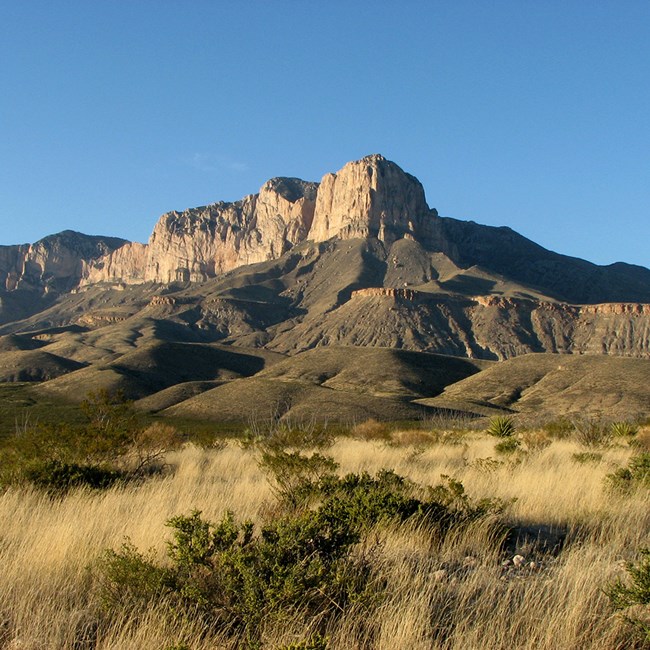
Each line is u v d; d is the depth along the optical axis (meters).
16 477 13.52
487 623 5.98
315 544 7.02
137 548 7.85
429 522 9.12
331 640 5.64
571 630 5.88
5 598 6.47
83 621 6.13
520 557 8.07
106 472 14.84
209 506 10.74
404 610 6.04
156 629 5.77
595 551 8.07
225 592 6.29
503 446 21.92
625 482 12.36
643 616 6.20
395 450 23.97
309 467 14.24
